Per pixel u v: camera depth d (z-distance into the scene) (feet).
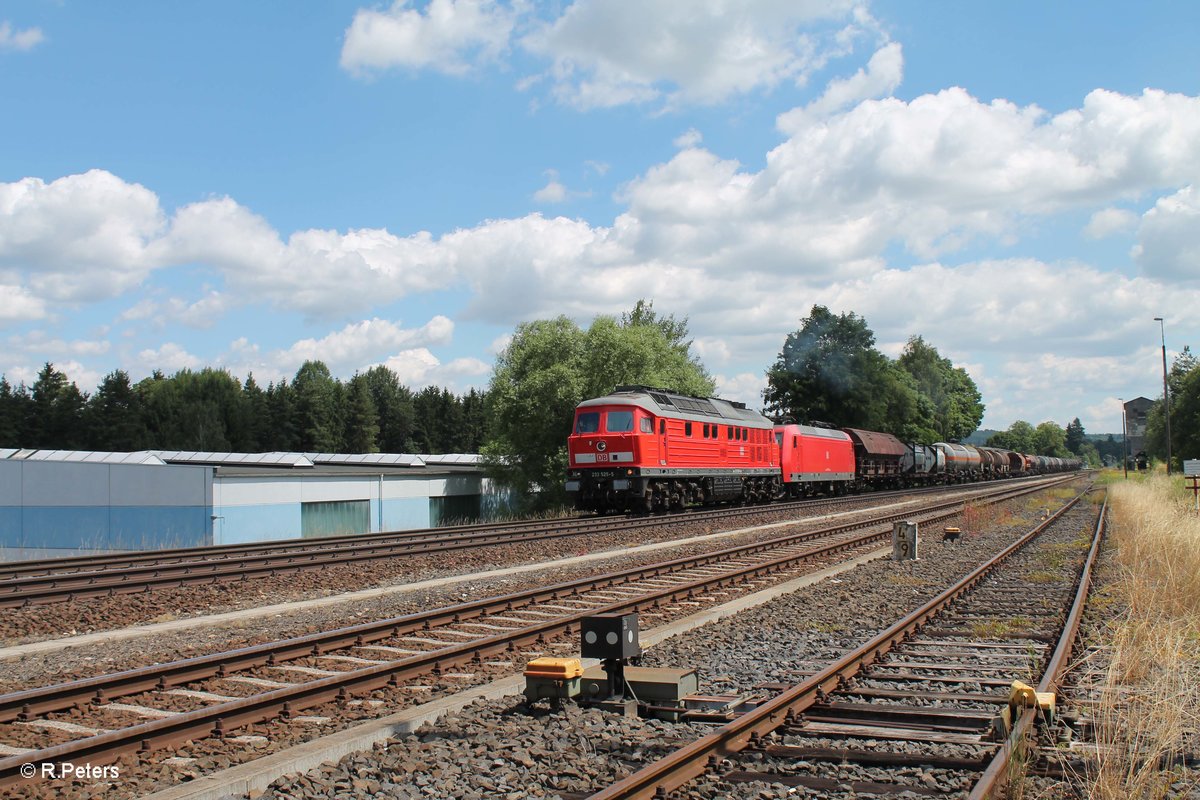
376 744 23.39
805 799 19.42
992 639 37.78
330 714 26.40
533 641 36.81
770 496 146.30
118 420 303.89
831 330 269.85
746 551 71.31
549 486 151.02
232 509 109.50
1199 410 206.69
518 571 61.41
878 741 23.45
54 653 37.14
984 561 66.49
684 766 20.52
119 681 27.94
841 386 262.47
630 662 33.50
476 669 32.45
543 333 154.61
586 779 20.79
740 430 130.31
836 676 29.48
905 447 219.00
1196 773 20.83
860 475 189.47
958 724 24.98
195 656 35.29
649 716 26.68
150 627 42.42
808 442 155.74
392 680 29.84
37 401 302.45
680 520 102.27
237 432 335.67
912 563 65.62
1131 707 23.25
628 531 89.71
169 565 62.54
